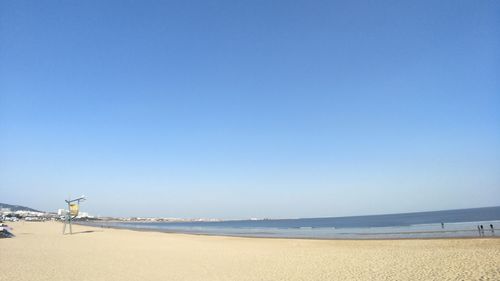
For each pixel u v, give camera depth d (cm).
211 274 1594
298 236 4638
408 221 9538
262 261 2019
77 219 19488
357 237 3944
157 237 4550
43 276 1530
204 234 5656
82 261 2036
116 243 3456
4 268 1738
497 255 1797
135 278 1502
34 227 7369
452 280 1266
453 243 2561
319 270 1638
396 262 1781
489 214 10912
